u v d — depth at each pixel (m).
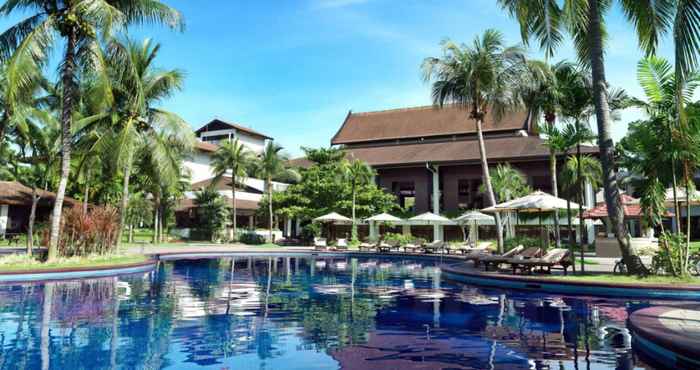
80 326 7.40
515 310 9.24
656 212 12.97
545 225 29.70
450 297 11.00
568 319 8.27
